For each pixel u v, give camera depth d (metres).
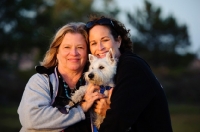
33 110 4.66
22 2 28.95
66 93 5.13
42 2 31.11
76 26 5.41
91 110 5.06
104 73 5.36
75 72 5.36
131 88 4.49
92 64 5.52
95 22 5.36
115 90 4.65
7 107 32.06
